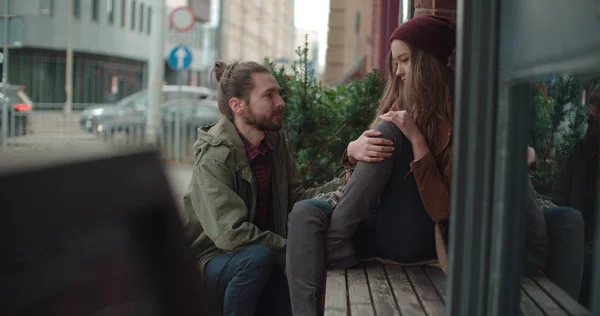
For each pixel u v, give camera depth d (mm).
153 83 12336
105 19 36906
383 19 6453
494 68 1224
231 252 2551
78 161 542
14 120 11844
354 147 2189
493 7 1209
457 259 1294
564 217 1994
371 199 2184
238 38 38719
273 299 2717
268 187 2805
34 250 464
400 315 1865
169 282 653
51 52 33406
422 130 2186
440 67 2199
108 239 559
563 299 1813
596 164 1942
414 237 2250
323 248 2262
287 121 3650
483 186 1267
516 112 1257
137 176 625
